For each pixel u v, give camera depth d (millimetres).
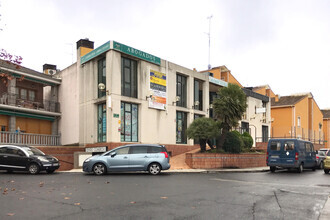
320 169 22062
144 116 21453
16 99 22344
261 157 22656
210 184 11258
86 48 23719
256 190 9938
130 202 7574
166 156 14836
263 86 43969
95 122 21281
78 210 6676
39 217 6059
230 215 6430
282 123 41500
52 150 20500
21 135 21750
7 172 16031
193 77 25969
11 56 10227
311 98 46031
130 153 14633
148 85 21875
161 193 8953
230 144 21703
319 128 48656
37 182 11312
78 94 22969
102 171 14344
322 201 8172
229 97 20875
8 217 6027
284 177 14797
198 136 20562
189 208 7012
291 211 6930
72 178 12781
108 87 19656
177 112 24594
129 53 20594
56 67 30469
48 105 25438
